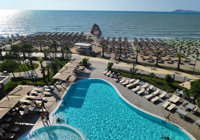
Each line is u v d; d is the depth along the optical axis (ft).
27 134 57.16
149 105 76.07
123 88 92.79
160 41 255.70
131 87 94.38
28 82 95.45
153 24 552.41
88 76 109.09
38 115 67.26
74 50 187.62
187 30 423.23
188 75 121.60
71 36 279.90
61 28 434.71
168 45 221.66
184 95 77.41
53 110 70.38
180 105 76.28
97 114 70.95
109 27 460.14
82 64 131.85
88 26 475.72
